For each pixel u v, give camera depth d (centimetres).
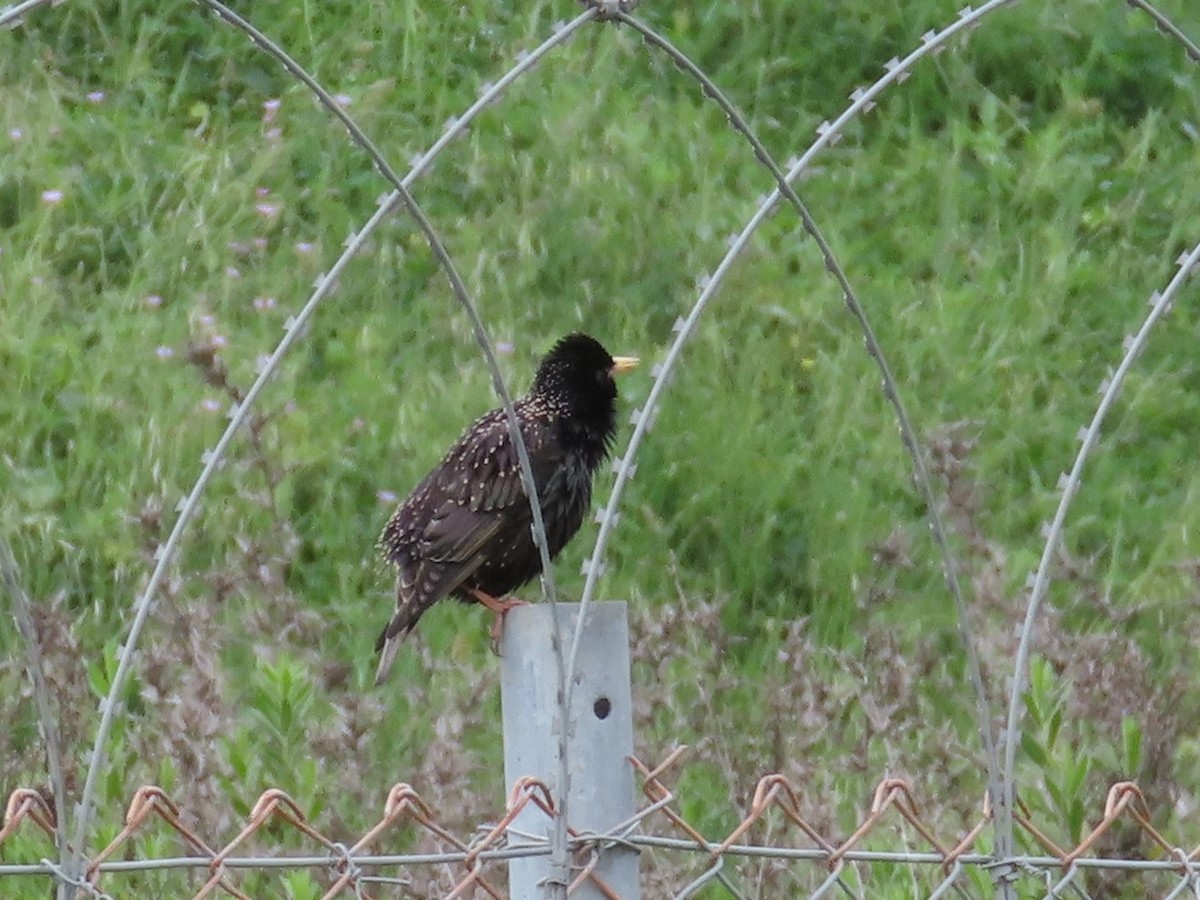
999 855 553
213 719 779
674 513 1213
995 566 891
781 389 1309
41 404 1210
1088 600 924
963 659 1038
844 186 1512
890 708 836
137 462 1134
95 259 1369
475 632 1031
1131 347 542
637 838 548
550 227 1389
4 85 1491
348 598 1092
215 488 1098
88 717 832
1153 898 754
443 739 777
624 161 1460
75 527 1119
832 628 1106
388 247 1366
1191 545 1155
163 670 804
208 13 1596
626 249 1383
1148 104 1644
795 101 1611
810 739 824
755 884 761
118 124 1457
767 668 1061
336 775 791
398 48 1594
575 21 509
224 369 1068
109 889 752
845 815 806
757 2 1661
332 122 1477
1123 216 1511
